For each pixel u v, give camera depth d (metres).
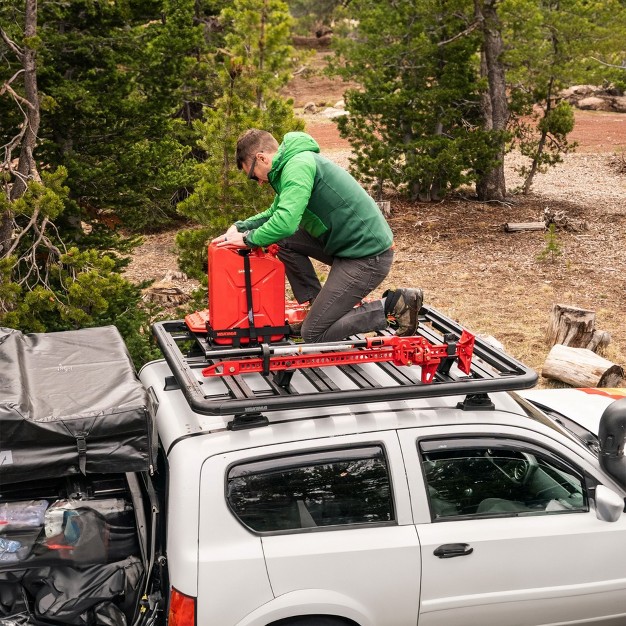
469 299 13.82
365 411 4.36
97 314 10.11
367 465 4.23
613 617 4.74
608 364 9.55
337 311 4.77
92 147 11.48
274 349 4.14
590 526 4.53
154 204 12.80
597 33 20.27
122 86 11.37
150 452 3.98
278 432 4.14
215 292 4.59
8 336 5.00
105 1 11.01
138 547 4.23
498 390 4.29
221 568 3.92
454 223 20.48
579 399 6.19
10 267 8.45
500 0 20.50
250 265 4.60
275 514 4.11
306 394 4.06
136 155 11.46
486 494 4.49
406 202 22.92
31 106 9.04
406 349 4.28
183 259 9.47
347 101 21.89
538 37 20.23
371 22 21.23
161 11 11.73
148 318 11.04
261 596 4.01
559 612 4.60
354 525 4.21
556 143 23.33
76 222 11.16
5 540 4.03
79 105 10.57
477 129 21.61
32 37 8.79
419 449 4.32
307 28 52.50
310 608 4.08
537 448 4.52
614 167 28.14
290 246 5.11
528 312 12.95
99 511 4.17
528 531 4.43
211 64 20.12
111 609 4.11
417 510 4.29
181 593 3.91
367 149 21.56
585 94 41.72
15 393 3.99
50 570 4.09
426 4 20.48
